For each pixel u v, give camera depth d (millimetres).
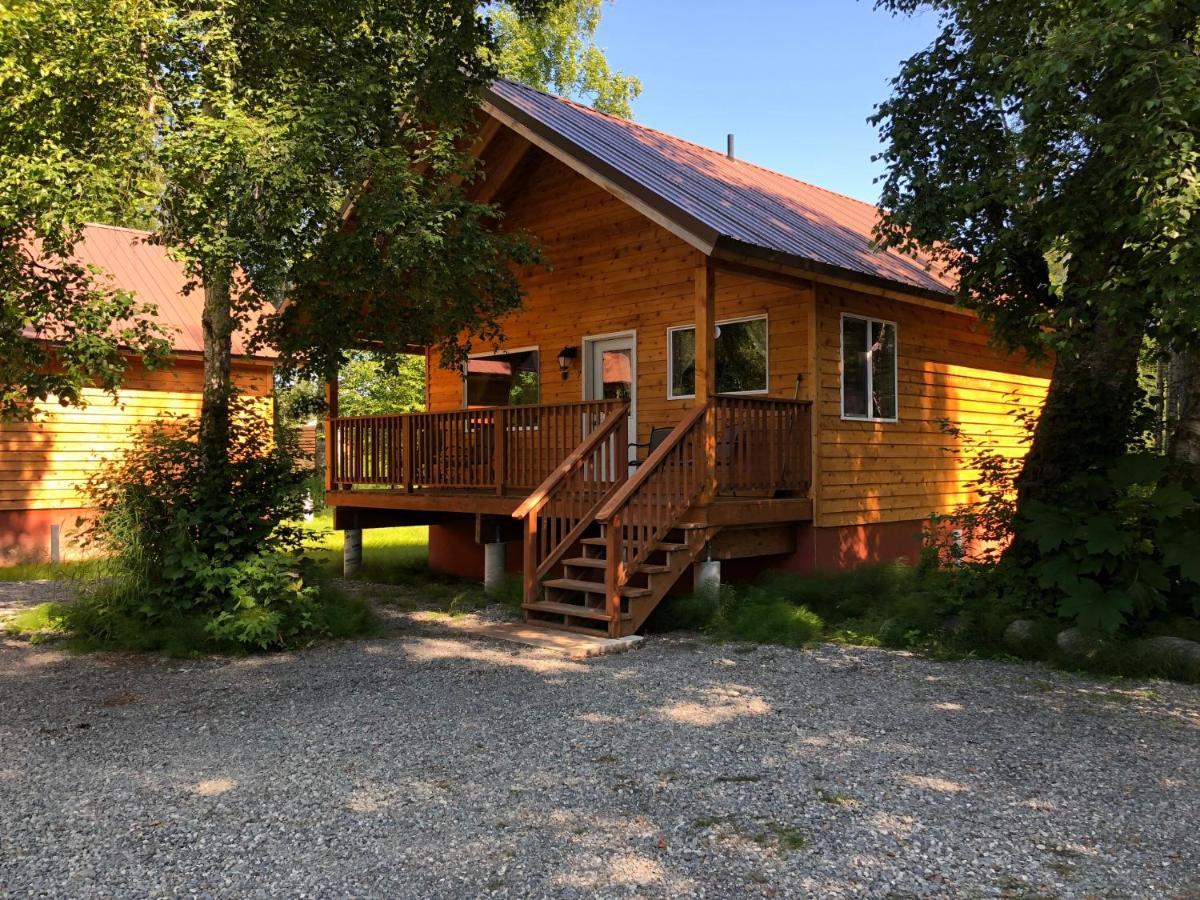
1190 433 8078
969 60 7480
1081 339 7012
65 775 4504
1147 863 3355
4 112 5934
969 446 10758
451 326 9023
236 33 7480
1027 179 6633
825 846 3533
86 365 7137
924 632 7598
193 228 6809
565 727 5203
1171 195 5484
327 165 7367
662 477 8008
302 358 9516
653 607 7953
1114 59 5762
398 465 11336
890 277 9258
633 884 3232
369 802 4070
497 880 3277
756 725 5199
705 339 8250
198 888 3248
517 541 11211
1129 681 6289
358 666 6945
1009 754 4656
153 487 8156
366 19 7883
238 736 5145
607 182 8367
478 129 10828
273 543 8250
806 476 9461
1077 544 7242
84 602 8172
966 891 3150
